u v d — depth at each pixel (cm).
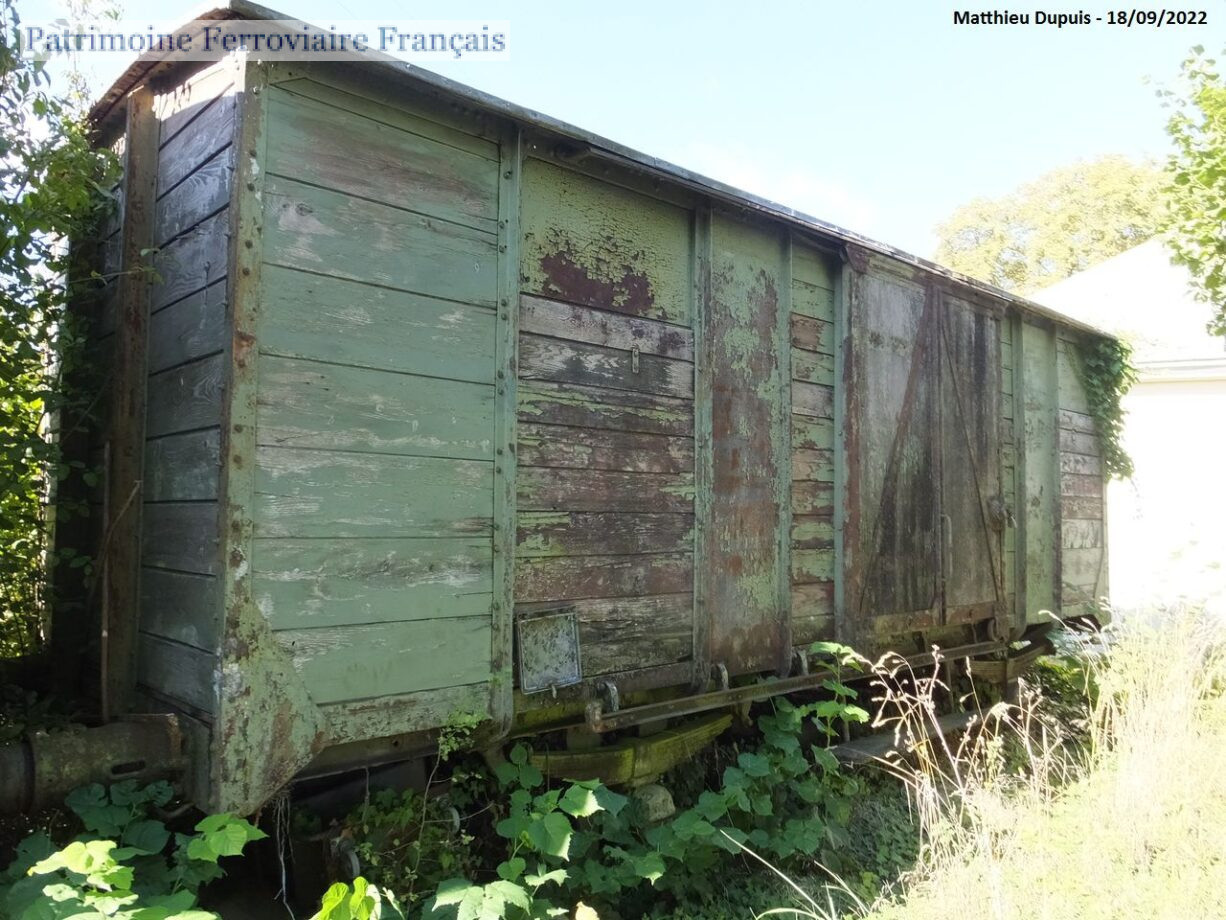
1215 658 559
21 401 348
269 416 251
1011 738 544
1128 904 313
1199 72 669
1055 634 636
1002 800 418
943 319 563
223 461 241
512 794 302
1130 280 1383
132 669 294
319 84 267
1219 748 444
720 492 405
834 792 417
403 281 284
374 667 271
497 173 315
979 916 301
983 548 590
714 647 396
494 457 307
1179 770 406
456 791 321
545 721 340
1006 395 637
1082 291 1434
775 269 446
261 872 299
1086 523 731
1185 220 700
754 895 346
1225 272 700
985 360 605
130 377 300
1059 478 686
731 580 408
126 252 304
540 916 269
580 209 353
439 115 297
